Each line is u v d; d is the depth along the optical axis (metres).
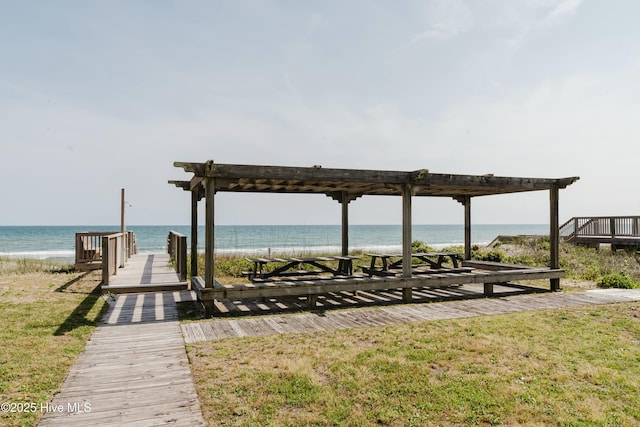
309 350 4.59
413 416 3.07
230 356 4.40
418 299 8.40
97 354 4.46
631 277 11.22
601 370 4.01
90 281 9.79
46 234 71.62
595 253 16.05
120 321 6.09
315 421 2.97
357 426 2.92
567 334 5.31
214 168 6.41
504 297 8.41
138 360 4.27
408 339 5.03
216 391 3.48
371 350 4.59
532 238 20.61
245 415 3.06
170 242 15.66
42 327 5.52
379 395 3.42
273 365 4.11
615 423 3.00
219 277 11.26
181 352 4.55
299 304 7.74
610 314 6.51
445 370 4.02
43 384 3.58
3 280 9.72
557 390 3.56
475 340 4.97
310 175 6.99
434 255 10.81
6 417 2.94
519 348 4.68
